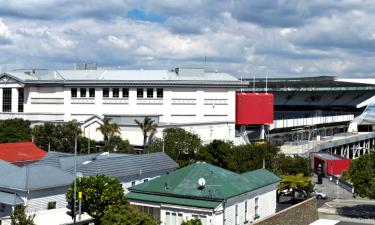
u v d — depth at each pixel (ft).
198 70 583.99
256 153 355.97
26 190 208.23
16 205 204.54
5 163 238.27
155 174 267.80
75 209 171.12
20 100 606.96
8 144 346.95
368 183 257.96
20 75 607.78
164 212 188.03
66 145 421.18
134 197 194.49
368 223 245.65
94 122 499.10
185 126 507.30
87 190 181.68
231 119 580.71
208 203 182.29
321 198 323.37
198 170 203.31
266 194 220.02
